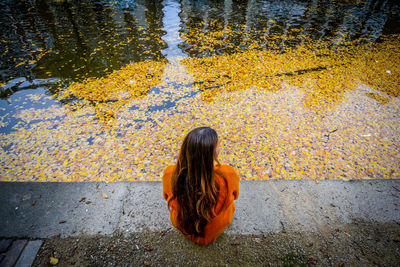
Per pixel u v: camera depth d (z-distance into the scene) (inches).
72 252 82.0
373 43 340.8
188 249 83.4
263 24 408.8
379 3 611.8
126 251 82.7
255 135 159.8
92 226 90.4
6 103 188.7
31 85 216.1
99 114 179.5
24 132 157.1
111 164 132.7
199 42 328.2
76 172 125.6
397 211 100.0
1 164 129.4
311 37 357.1
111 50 295.3
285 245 85.7
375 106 193.9
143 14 444.8
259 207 99.8
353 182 115.2
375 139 156.8
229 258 81.0
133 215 95.2
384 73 251.0
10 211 94.7
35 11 442.9
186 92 212.7
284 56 290.5
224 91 214.4
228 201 64.6
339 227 92.9
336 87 222.2
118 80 229.5
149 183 111.2
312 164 135.1
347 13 501.7
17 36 327.0
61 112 180.4
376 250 85.0
